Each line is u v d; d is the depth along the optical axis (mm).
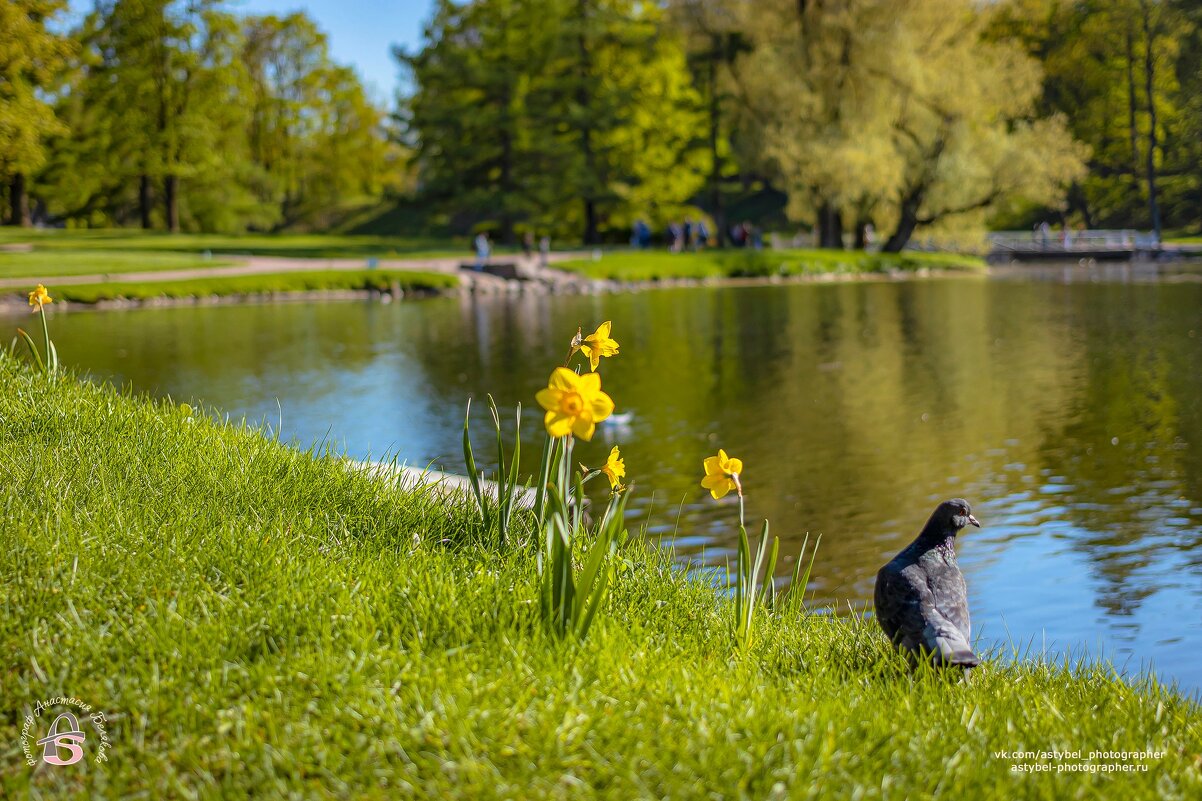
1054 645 9172
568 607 4289
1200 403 19578
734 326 33656
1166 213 82688
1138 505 13273
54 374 8148
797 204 58219
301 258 51875
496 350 27938
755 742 3355
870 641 5203
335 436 17312
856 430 18062
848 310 38188
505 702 3492
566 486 4605
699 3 61500
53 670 3623
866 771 3285
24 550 4469
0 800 3023
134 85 63219
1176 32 78938
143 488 5523
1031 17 85625
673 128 69875
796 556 11484
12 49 45031
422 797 2998
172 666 3691
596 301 42844
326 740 3295
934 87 52969
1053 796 3289
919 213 58781
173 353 26688
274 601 4195
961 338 29734
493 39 66062
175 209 69375
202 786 3006
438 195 65500
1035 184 54844
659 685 3785
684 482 14695
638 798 3020
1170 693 5430
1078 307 37281
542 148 62375
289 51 85000
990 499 13750
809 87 54875
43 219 78250
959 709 4090
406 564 4797
